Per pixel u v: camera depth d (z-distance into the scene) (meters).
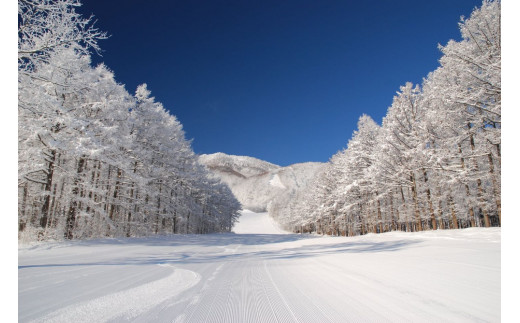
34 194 14.62
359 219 35.31
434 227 18.47
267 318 2.82
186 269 6.18
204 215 48.59
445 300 3.28
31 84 10.13
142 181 16.69
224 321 2.73
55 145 12.02
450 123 16.44
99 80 16.47
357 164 30.42
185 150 31.81
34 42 8.55
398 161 21.34
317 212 48.09
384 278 4.69
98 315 2.84
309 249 12.08
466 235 12.11
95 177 18.72
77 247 11.18
